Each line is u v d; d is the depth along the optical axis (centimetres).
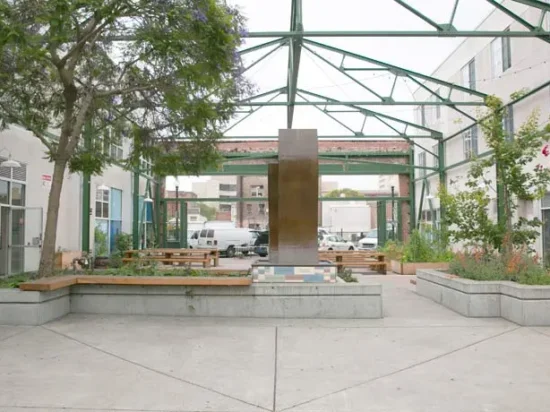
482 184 2003
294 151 977
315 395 508
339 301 915
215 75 930
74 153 1132
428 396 503
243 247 3284
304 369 596
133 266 1154
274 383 545
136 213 2669
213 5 857
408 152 3105
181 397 502
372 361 630
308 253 963
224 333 786
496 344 716
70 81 948
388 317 926
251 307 917
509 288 891
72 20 880
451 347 700
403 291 1324
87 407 472
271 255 1180
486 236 1146
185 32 863
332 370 592
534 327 831
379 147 3139
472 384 539
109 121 1162
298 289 915
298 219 967
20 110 1081
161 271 1052
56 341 727
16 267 1486
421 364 616
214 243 3259
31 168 1603
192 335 771
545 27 1597
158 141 1195
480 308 926
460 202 1182
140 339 743
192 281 905
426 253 1930
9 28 732
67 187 1861
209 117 1097
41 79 1073
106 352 669
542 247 1614
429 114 2780
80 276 941
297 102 2031
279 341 735
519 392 512
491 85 1980
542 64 1614
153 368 598
